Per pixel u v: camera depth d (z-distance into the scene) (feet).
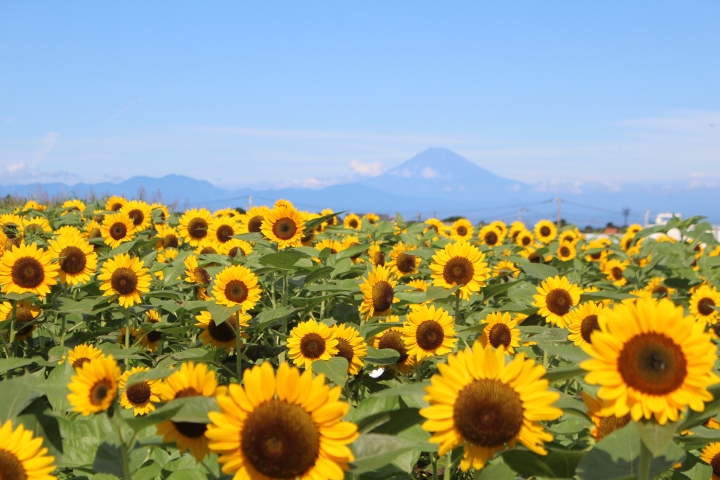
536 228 59.62
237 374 21.01
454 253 22.22
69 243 26.03
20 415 11.09
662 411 8.80
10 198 60.95
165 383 10.65
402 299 25.35
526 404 9.77
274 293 26.43
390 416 11.08
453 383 9.92
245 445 9.08
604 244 59.16
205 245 38.34
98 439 14.74
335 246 36.45
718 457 14.20
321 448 9.20
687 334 8.84
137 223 41.45
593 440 12.44
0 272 22.98
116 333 25.50
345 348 19.69
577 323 19.51
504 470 10.66
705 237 42.93
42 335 25.86
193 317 26.14
